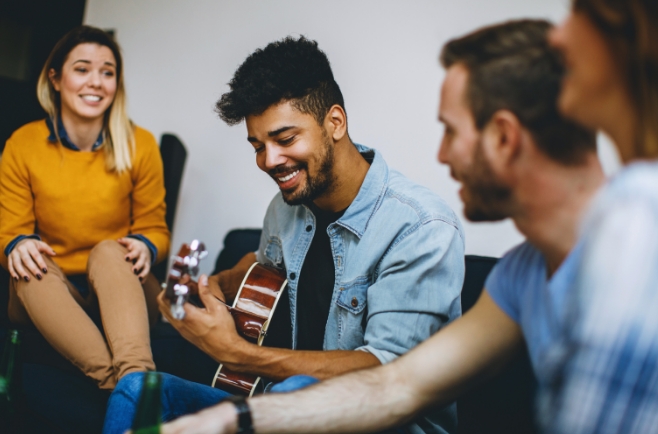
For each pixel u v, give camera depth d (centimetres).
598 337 54
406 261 145
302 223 173
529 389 154
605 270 54
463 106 89
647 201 54
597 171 82
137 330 171
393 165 246
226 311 144
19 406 142
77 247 218
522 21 90
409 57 245
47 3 372
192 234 309
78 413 159
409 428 133
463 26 230
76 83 211
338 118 158
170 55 328
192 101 316
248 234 241
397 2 250
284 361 139
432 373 106
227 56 306
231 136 300
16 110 352
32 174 213
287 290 173
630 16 62
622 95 65
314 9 276
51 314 177
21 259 188
